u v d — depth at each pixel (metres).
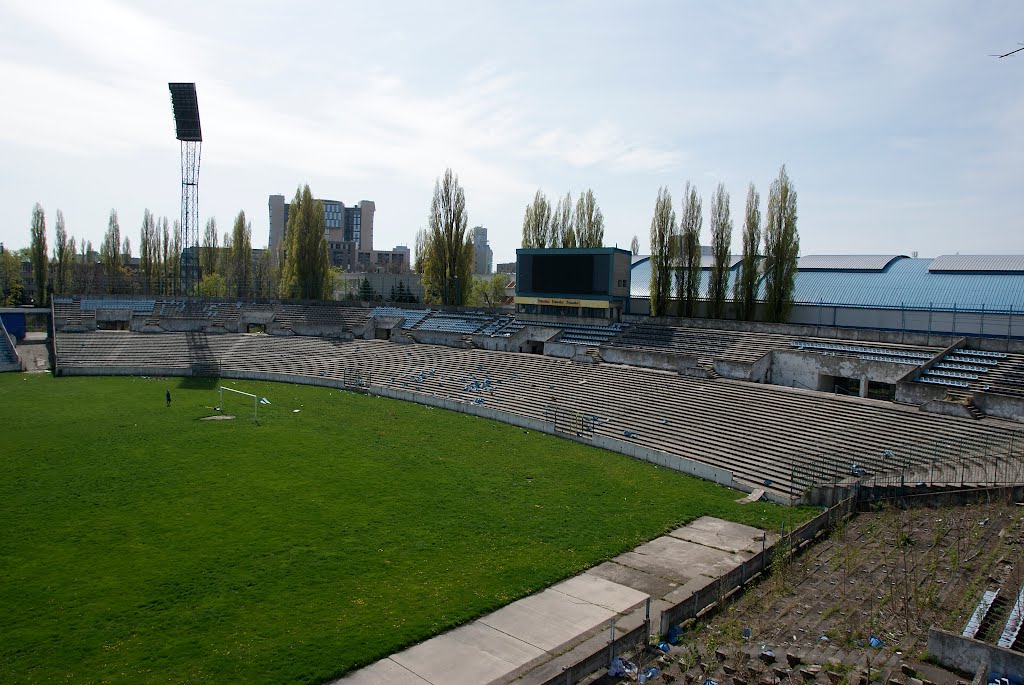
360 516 38.53
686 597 27.39
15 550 33.00
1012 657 20.78
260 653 24.98
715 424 53.53
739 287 77.31
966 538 32.75
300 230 113.62
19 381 80.19
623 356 72.62
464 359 81.88
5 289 145.38
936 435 45.19
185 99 112.06
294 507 39.62
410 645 26.05
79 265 136.50
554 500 42.00
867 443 45.97
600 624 27.84
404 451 52.12
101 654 24.61
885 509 38.12
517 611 28.81
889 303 68.75
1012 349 54.56
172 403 68.62
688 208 80.25
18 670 23.50
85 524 36.38
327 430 58.41
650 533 37.12
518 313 88.38
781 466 45.38
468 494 42.66
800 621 26.39
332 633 26.50
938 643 22.39
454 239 106.38
